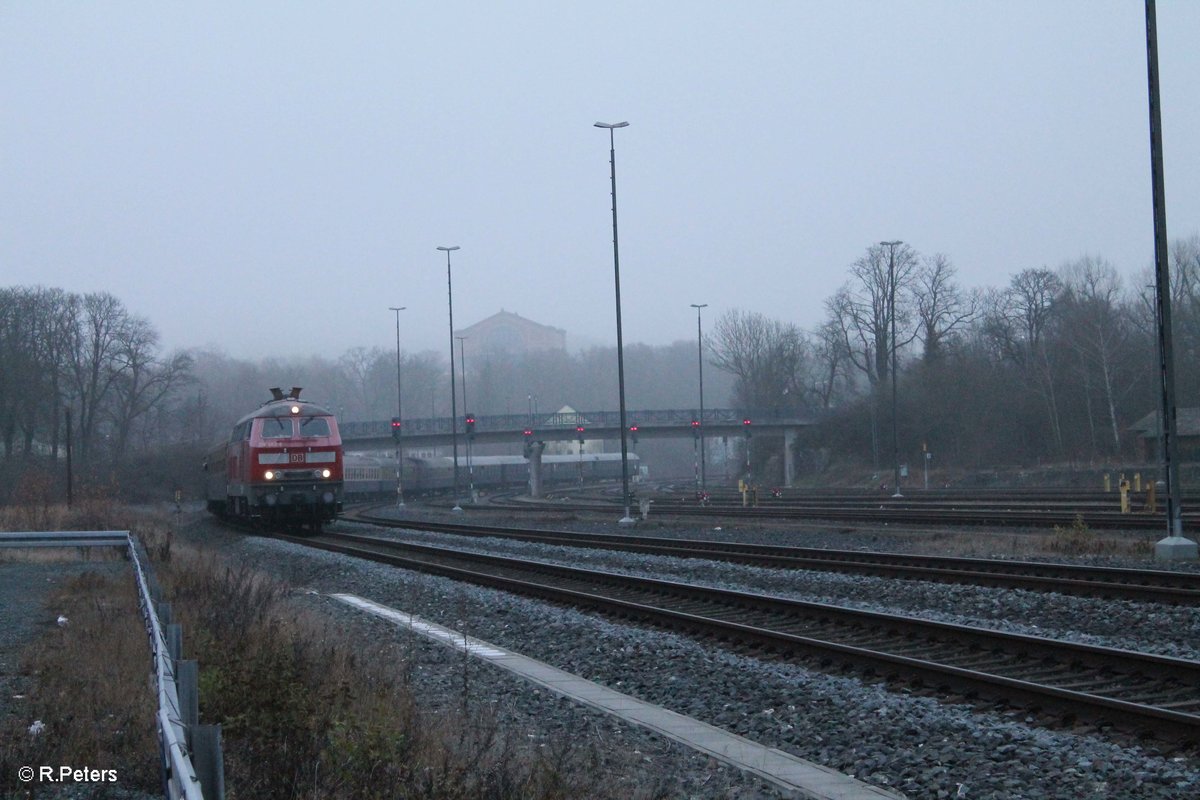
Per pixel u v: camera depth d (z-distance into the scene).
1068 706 10.12
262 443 39.66
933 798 8.32
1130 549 23.97
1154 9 23.09
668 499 67.12
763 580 21.72
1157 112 22.95
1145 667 11.41
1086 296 85.69
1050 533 29.30
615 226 42.38
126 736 9.41
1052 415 76.69
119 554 32.00
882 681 12.10
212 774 6.17
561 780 8.15
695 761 9.53
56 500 61.16
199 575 21.14
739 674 12.70
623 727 10.85
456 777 8.03
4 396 80.25
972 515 34.41
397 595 22.31
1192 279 81.44
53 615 18.14
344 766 8.03
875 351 99.75
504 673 13.76
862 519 38.03
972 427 82.25
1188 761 8.69
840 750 9.72
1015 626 15.27
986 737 9.45
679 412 91.69
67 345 88.38
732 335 116.88
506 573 25.17
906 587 19.12
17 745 8.76
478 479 105.75
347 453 93.00
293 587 23.80
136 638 14.06
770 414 92.00
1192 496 43.69
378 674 12.51
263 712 9.08
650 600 19.41
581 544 32.25
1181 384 74.06
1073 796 8.05
